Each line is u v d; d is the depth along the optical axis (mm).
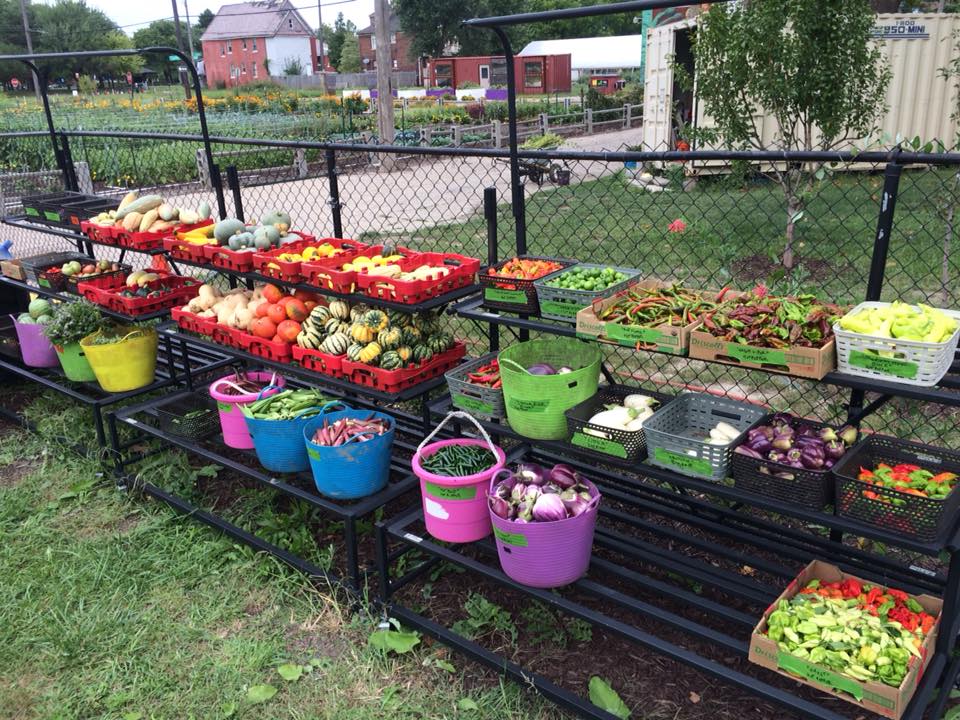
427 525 3432
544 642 3338
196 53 81875
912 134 12648
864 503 2594
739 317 2951
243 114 24469
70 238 6172
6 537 4230
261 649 3352
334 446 3557
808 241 9133
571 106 29953
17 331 5637
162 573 3904
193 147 18078
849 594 2902
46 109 6934
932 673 2586
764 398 5406
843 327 2752
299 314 4371
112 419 4766
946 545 2480
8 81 63188
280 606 3662
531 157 3975
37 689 3234
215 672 3256
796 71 7398
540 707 3004
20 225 6738
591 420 3266
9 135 7434
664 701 2998
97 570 3898
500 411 3623
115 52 5664
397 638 3344
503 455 3387
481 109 28984
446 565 3814
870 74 7500
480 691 3096
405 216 12758
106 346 4832
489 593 3637
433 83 51500
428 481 3299
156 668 3312
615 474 4219
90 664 3355
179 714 3084
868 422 4922
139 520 4387
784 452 2848
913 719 2410
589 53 46750
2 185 10891
